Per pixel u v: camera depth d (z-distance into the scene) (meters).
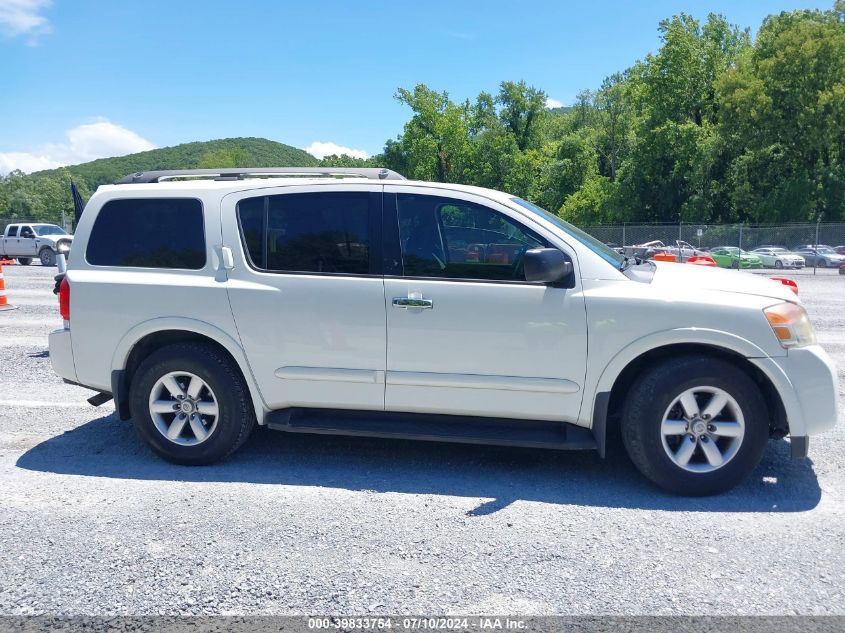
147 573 2.86
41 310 12.08
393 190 4.04
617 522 3.40
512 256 3.89
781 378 3.62
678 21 50.06
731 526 3.36
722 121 48.22
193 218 4.18
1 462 4.26
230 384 4.05
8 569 2.89
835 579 2.84
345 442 4.68
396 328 3.89
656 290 3.73
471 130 66.00
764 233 32.91
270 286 4.01
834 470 4.17
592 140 67.50
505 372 3.81
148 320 4.12
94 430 4.96
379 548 3.09
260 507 3.56
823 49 45.03
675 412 3.74
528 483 3.94
